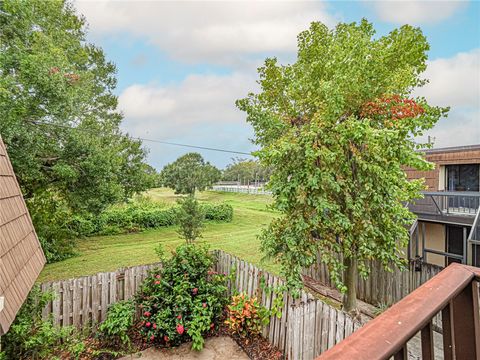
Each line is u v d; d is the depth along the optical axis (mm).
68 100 7074
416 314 962
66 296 4910
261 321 4914
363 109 4926
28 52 7105
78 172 8211
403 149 4340
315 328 4062
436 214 7910
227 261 6082
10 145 6578
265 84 6066
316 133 4465
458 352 1136
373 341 836
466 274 1207
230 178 55094
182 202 11117
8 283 2451
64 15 10266
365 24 5656
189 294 5055
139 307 5102
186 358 4449
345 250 4699
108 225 13852
